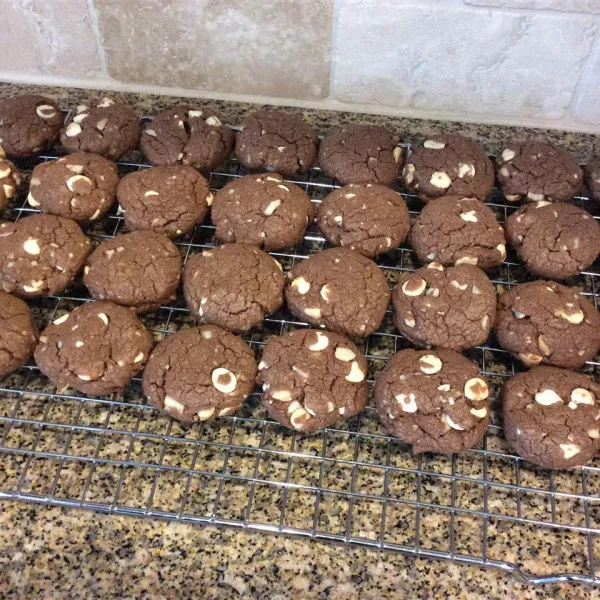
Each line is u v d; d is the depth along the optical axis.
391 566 0.31
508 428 0.34
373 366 0.38
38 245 0.39
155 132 0.45
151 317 0.40
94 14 0.46
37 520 0.32
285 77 0.48
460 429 0.33
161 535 0.32
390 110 0.49
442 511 0.33
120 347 0.35
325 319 0.37
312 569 0.31
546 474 0.34
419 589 0.31
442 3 0.42
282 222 0.40
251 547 0.32
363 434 0.35
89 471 0.34
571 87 0.46
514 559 0.32
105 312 0.36
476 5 0.41
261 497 0.33
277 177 0.43
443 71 0.46
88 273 0.39
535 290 0.38
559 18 0.42
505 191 0.44
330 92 0.49
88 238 0.41
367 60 0.46
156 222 0.41
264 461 0.34
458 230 0.40
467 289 0.37
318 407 0.34
